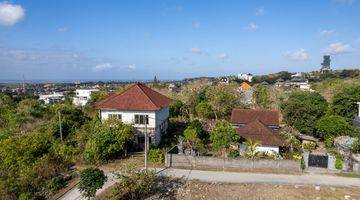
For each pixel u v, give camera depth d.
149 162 35.47
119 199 26.61
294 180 30.70
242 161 33.69
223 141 36.16
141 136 41.00
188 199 27.14
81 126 45.06
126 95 43.06
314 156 33.31
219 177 31.36
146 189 26.94
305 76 198.38
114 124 37.72
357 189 28.72
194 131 40.34
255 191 28.36
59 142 38.69
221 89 69.50
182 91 84.06
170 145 42.00
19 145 33.72
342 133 43.22
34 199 24.38
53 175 30.91
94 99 66.12
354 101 51.62
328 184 29.80
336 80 126.81
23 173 28.58
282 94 78.06
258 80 182.88
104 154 35.22
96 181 25.00
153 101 42.12
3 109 63.91
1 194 25.02
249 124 41.09
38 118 58.19
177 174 32.06
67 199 26.66
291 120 49.53
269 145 36.84
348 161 33.16
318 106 51.53
